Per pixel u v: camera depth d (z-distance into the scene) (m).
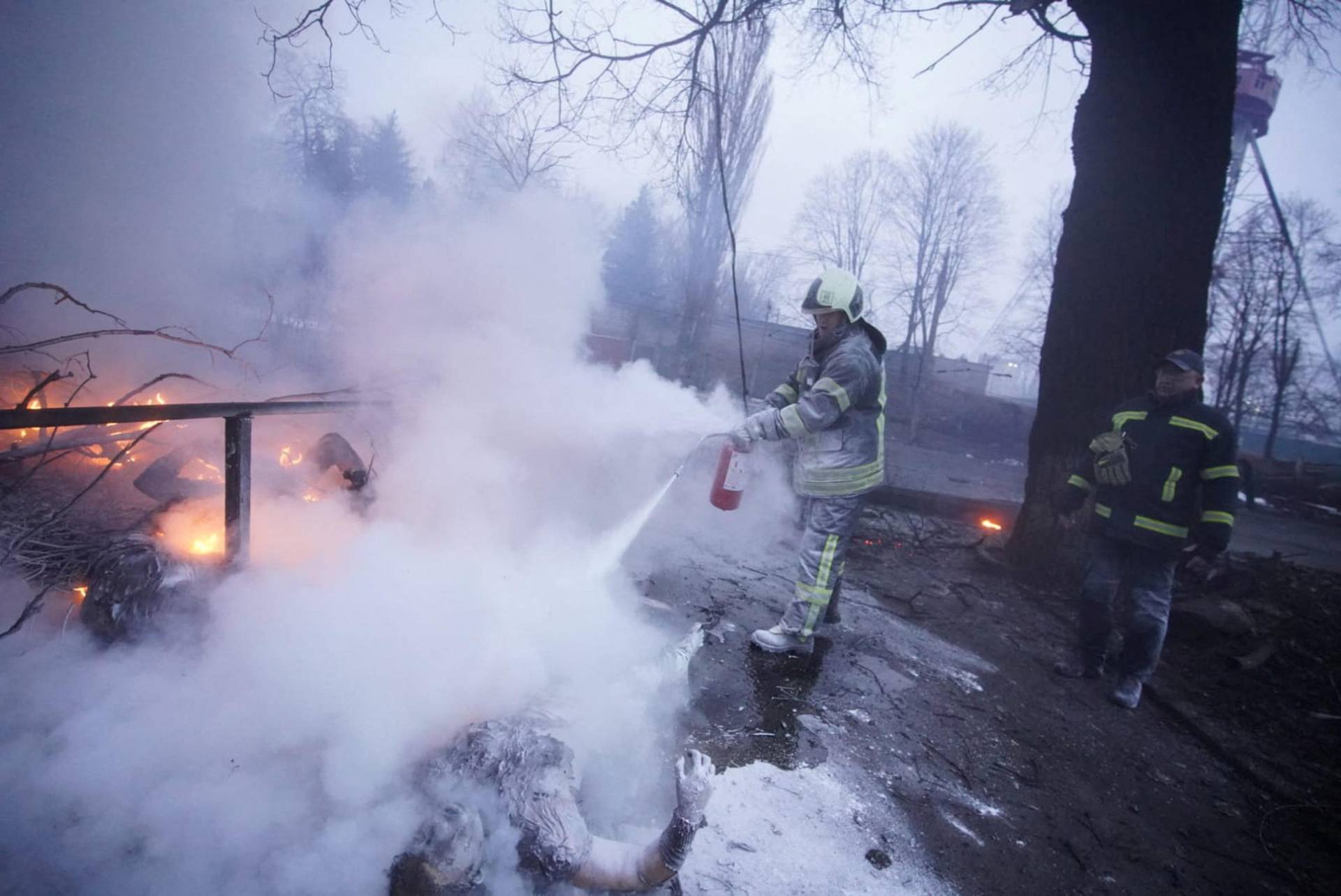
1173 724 3.57
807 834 2.25
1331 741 3.57
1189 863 2.48
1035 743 3.14
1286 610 5.37
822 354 3.38
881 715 3.13
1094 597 3.79
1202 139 4.84
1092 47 5.32
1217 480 3.35
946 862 2.26
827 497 3.41
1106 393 5.12
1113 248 5.09
